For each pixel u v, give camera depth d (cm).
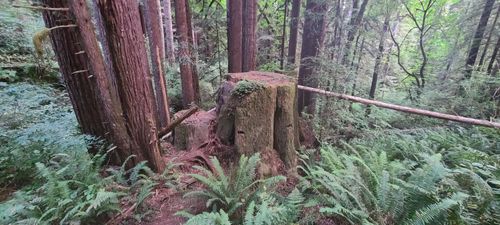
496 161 402
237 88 335
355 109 599
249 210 225
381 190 278
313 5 527
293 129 368
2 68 531
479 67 715
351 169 313
